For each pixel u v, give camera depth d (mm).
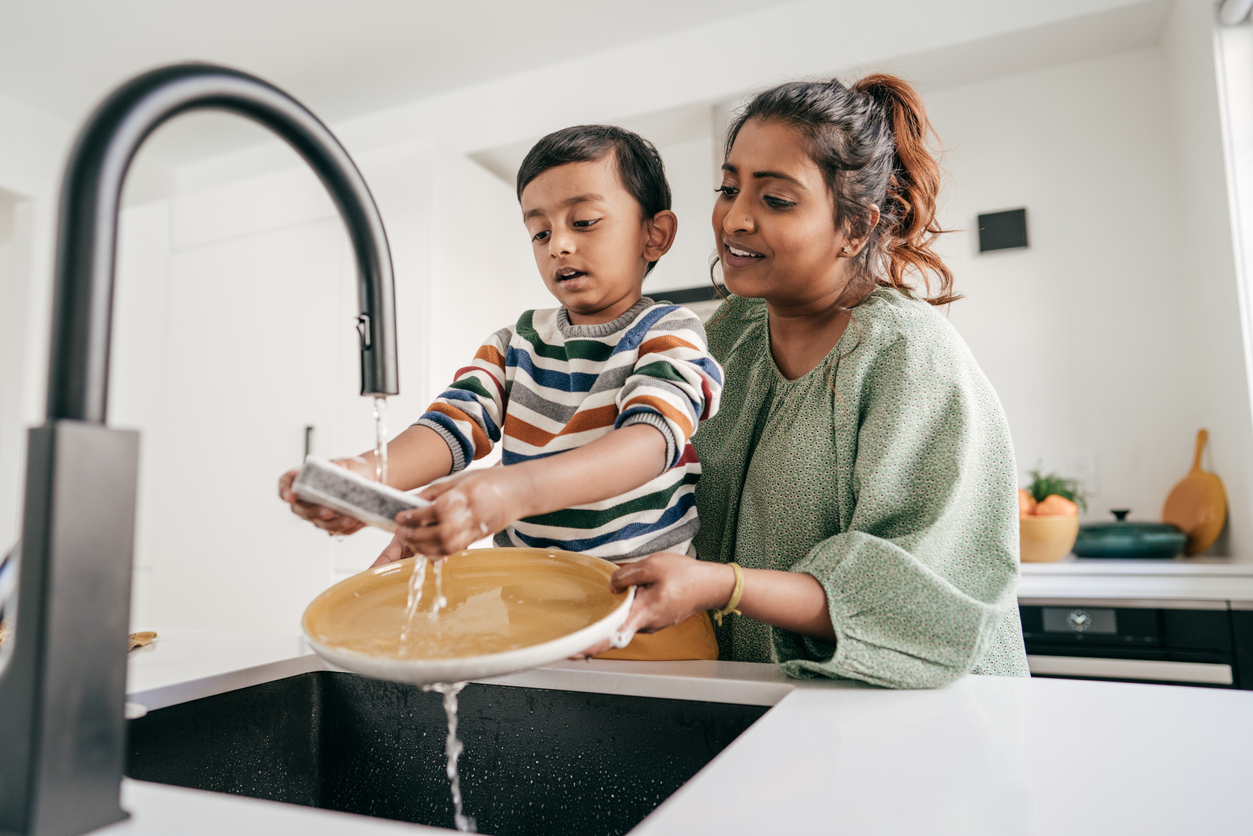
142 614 2619
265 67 2621
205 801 334
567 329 761
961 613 544
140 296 2785
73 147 318
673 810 333
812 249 700
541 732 607
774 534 750
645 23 2406
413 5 2303
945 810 332
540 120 2639
